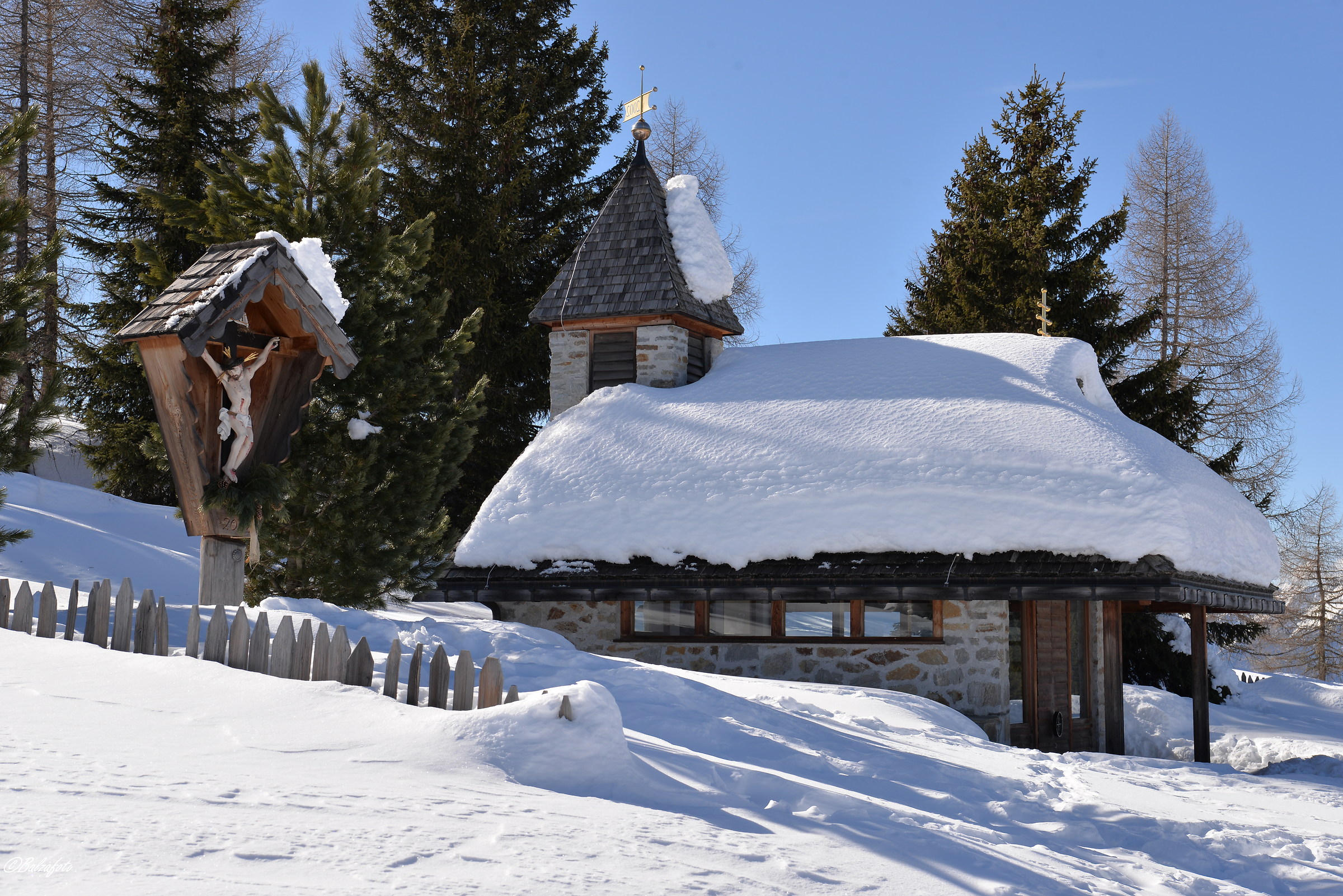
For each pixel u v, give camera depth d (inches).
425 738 229.3
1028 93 1216.2
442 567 622.5
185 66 1014.4
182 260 937.5
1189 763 477.1
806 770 290.4
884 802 258.7
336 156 630.5
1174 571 510.3
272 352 359.3
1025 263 1128.2
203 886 132.7
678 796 225.8
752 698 415.2
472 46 1123.9
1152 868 250.7
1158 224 1437.0
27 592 323.0
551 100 1162.0
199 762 198.1
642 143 799.7
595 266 756.0
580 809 200.8
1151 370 1058.7
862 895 176.7
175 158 970.7
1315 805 394.9
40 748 192.5
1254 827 324.2
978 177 1230.9
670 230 769.6
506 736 229.0
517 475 653.3
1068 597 515.8
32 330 809.5
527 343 1056.2
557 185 1158.3
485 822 181.5
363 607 574.2
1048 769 381.7
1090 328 1120.8
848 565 551.8
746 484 592.7
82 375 904.9
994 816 282.0
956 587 530.0
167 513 856.3
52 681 258.4
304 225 567.8
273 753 212.1
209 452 332.5
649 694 359.9
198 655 290.4
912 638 567.8
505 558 609.9
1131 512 526.9
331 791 188.5
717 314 768.9
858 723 398.3
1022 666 608.1
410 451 586.6
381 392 577.3
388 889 141.3
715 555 572.7
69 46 1229.1
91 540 671.1
